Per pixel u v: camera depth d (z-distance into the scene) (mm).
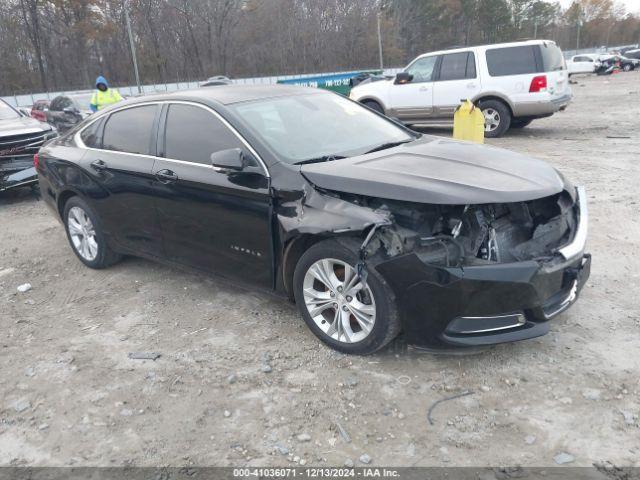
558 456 2787
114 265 5777
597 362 3523
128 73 53844
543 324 3430
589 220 6293
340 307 3697
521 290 3236
